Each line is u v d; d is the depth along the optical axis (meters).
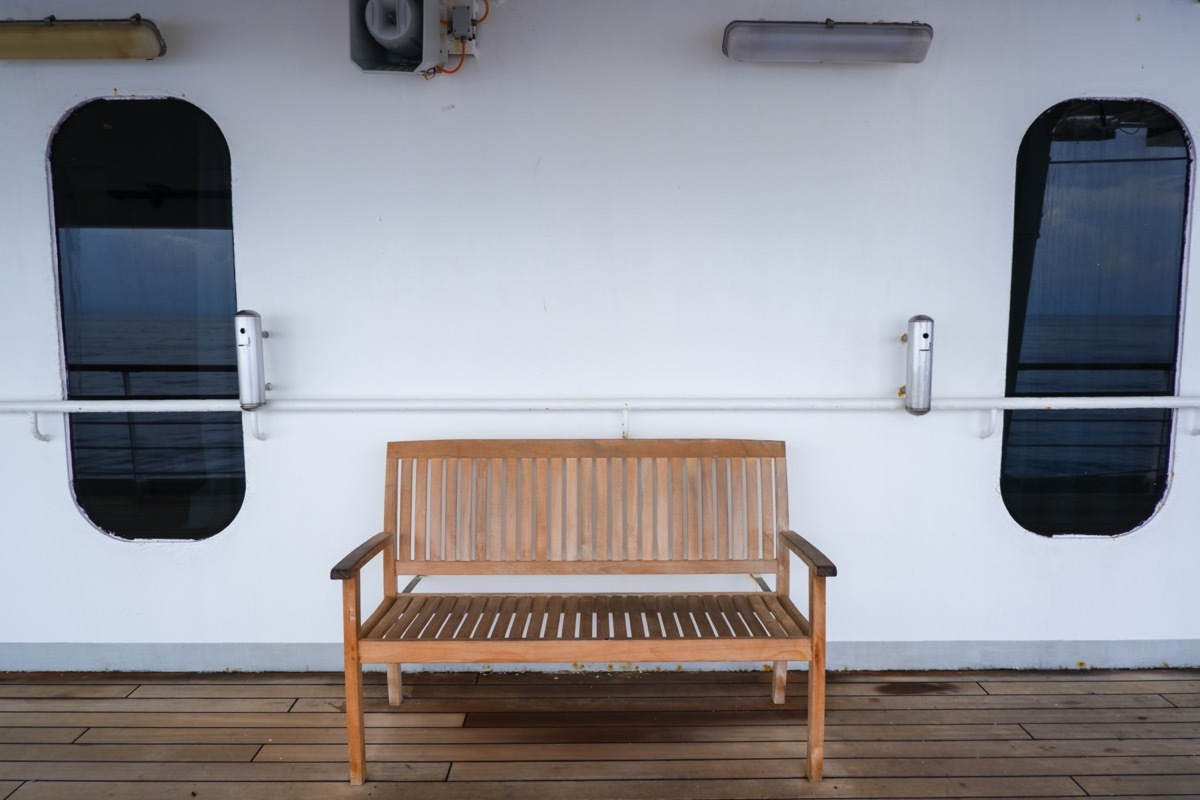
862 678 2.89
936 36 2.74
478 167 2.77
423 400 2.80
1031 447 3.00
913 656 2.95
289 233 2.79
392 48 2.47
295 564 2.90
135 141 2.82
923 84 2.76
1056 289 2.92
